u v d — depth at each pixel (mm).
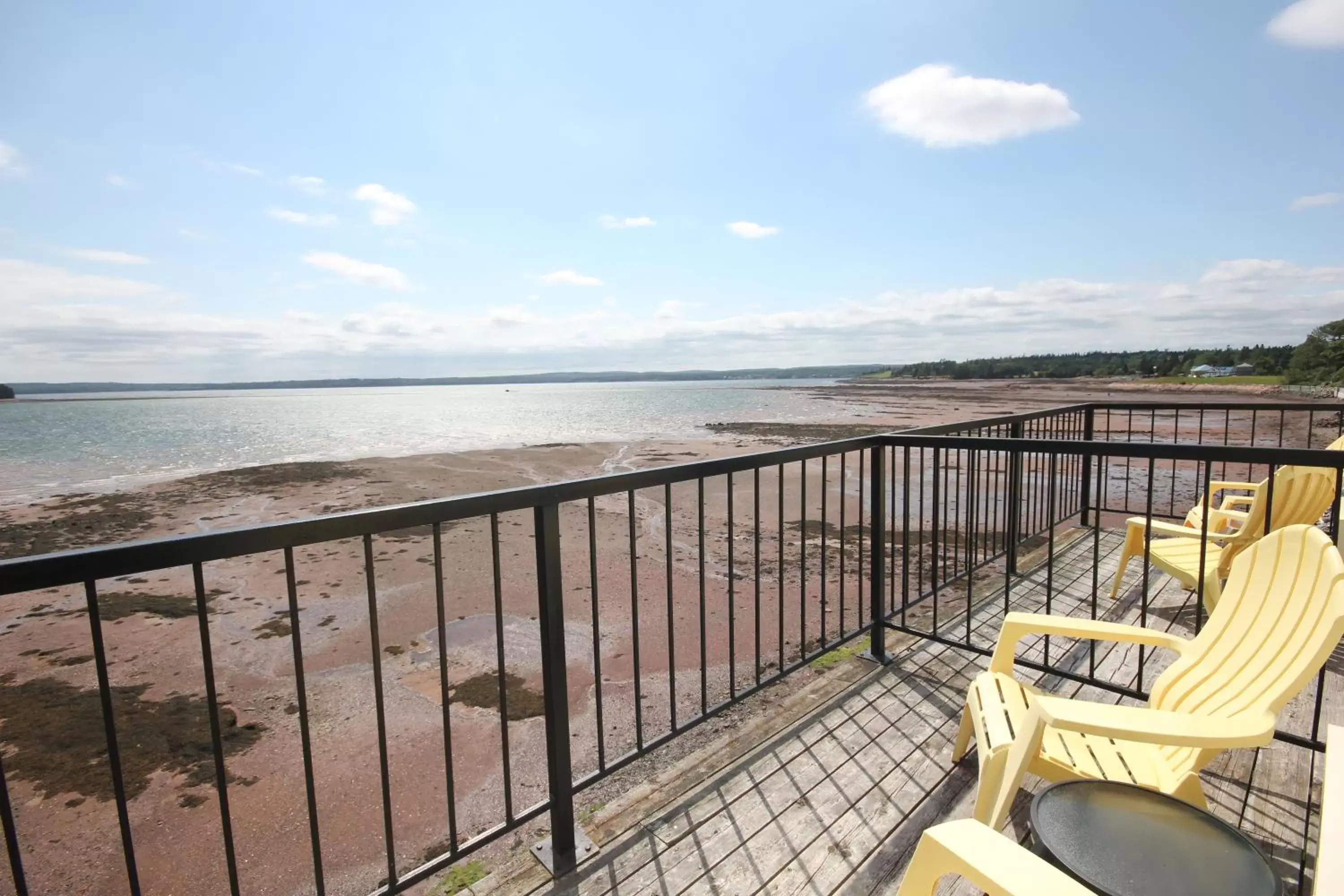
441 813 2938
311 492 13273
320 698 4188
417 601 6086
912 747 2439
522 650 4754
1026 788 2141
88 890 2625
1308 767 2195
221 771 1412
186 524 10883
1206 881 1044
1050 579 3355
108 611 6109
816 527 8305
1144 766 1734
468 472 15430
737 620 5121
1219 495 5207
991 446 2791
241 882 2570
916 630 3201
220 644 5223
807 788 2215
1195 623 3549
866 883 1803
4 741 3857
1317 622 1565
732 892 1791
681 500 10445
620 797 2230
